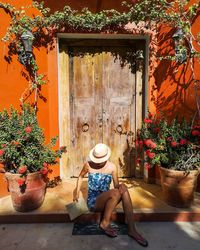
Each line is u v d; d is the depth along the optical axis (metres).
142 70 3.90
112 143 4.08
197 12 3.20
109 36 3.72
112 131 4.06
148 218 2.98
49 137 3.76
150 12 3.32
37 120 3.51
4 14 3.16
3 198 3.37
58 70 3.77
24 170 2.80
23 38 3.20
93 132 4.05
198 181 3.40
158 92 3.71
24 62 3.37
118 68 3.94
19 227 2.89
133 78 3.97
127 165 4.12
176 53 3.23
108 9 3.58
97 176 2.90
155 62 3.66
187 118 3.41
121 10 3.58
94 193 2.92
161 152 3.08
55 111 3.76
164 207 3.09
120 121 4.04
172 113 3.57
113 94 3.99
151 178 3.89
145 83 3.87
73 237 2.69
